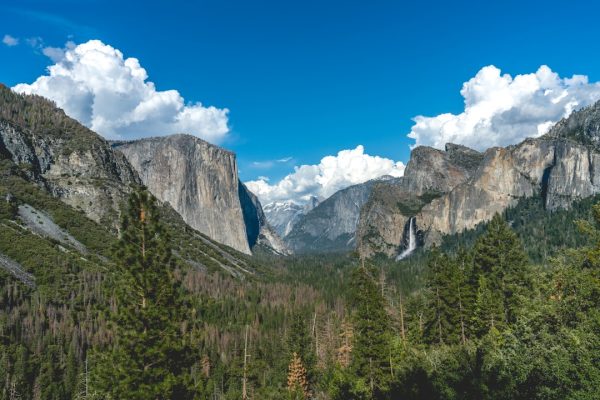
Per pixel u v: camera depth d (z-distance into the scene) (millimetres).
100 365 30234
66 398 92438
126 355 29688
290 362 93500
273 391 89125
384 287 87312
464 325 63500
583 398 23875
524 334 30797
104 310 31500
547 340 28359
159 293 31312
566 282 33969
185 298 33031
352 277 63656
